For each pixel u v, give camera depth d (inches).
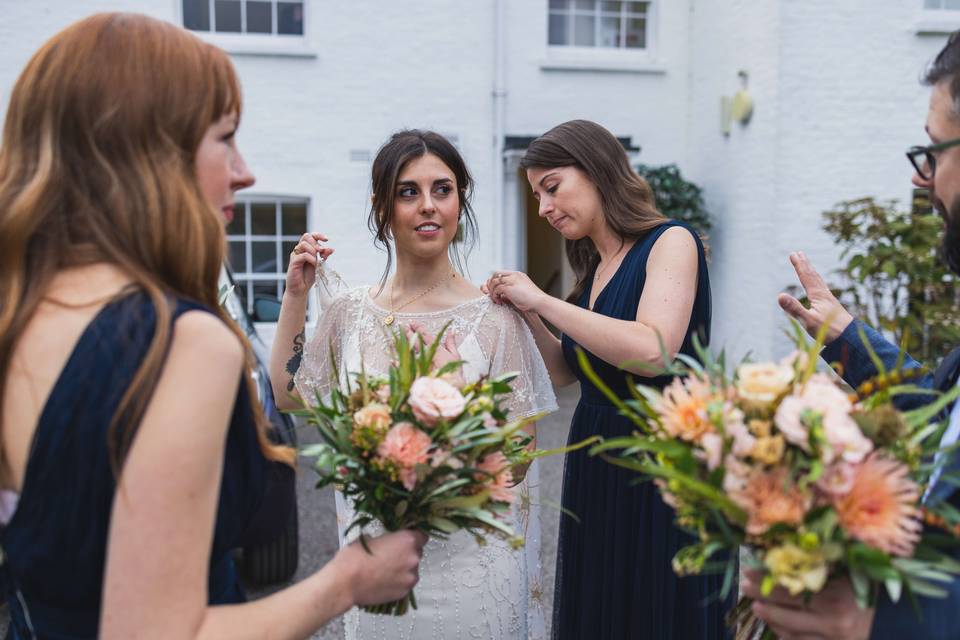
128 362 37.6
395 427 52.9
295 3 290.4
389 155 87.2
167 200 40.8
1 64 267.3
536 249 392.8
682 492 43.4
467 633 79.3
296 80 288.4
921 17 259.6
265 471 47.1
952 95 48.6
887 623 42.5
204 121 42.7
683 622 83.2
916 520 42.8
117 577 36.2
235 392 40.5
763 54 264.7
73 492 37.8
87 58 41.1
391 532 55.1
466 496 54.5
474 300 88.0
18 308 39.3
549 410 87.8
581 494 90.4
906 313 215.9
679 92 316.5
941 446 48.9
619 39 315.3
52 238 40.5
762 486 41.0
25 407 38.9
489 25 295.4
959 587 42.6
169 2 277.7
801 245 264.1
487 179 301.6
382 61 291.6
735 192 286.2
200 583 38.0
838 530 40.4
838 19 257.6
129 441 36.9
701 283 88.1
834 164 262.8
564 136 92.4
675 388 46.4
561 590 93.7
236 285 162.7
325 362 91.7
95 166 40.6
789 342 264.2
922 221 207.3
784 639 44.6
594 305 92.6
